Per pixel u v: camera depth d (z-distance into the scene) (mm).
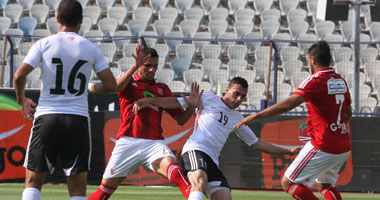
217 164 17641
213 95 18219
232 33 66062
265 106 38844
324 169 17969
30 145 13648
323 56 17734
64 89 13578
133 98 17969
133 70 16172
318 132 17609
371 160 35906
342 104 17641
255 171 36688
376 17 42469
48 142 13492
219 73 57531
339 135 17672
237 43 65000
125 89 18016
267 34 66562
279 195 33812
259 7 72000
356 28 41188
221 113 17812
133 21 68562
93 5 76125
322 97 17344
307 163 17828
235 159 36938
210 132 17641
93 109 39625
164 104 17609
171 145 37531
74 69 13594
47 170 13758
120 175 17906
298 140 36562
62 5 14023
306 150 17859
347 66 55844
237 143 36938
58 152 13766
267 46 63906
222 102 17969
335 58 59000
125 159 17719
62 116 13477
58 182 37562
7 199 28094
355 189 35969
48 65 13516
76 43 13727
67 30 14062
